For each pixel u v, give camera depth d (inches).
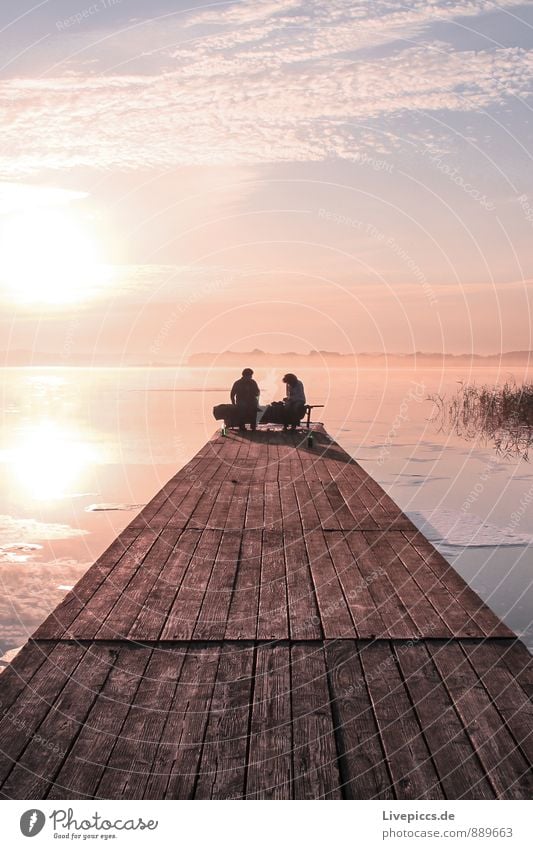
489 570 297.0
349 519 286.8
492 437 754.2
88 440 772.6
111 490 493.0
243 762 116.7
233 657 155.9
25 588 295.6
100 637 165.5
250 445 525.0
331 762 117.0
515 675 146.3
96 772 113.7
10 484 514.6
